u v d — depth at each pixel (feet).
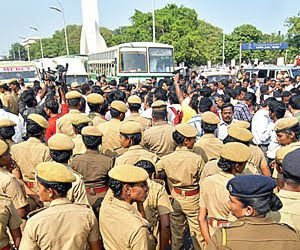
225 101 22.26
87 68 98.94
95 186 12.79
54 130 18.37
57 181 8.78
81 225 8.73
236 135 12.81
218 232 7.06
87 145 13.26
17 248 10.14
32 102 22.90
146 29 149.48
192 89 30.32
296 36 164.86
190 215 13.69
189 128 13.51
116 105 16.75
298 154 8.50
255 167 12.62
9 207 9.85
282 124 12.92
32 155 13.66
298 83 43.78
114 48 57.82
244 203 7.06
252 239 6.75
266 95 36.35
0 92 28.04
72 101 19.01
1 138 14.92
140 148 13.64
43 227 8.41
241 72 68.69
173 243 14.11
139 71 54.95
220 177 10.46
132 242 8.48
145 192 9.05
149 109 23.15
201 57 139.13
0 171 11.54
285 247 6.68
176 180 13.43
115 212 8.80
